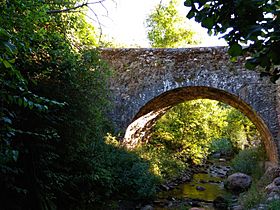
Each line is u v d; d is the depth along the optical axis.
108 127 9.19
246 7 1.25
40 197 4.19
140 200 7.86
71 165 5.25
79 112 4.86
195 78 9.21
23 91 2.71
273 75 1.39
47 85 4.51
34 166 4.24
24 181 4.16
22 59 4.00
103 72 5.92
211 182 11.32
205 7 1.39
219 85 9.11
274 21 1.21
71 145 4.81
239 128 17.56
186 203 8.35
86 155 5.45
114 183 7.11
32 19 3.25
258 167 10.42
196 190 10.01
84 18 5.99
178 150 13.72
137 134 11.28
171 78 9.34
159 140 13.49
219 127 15.45
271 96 8.92
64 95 4.62
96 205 5.96
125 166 7.96
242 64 9.11
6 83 2.57
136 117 9.66
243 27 1.31
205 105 14.09
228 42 1.40
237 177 10.02
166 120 13.65
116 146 8.20
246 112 10.39
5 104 3.64
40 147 4.39
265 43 1.31
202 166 14.49
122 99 9.51
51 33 4.64
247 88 9.02
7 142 2.69
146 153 10.52
